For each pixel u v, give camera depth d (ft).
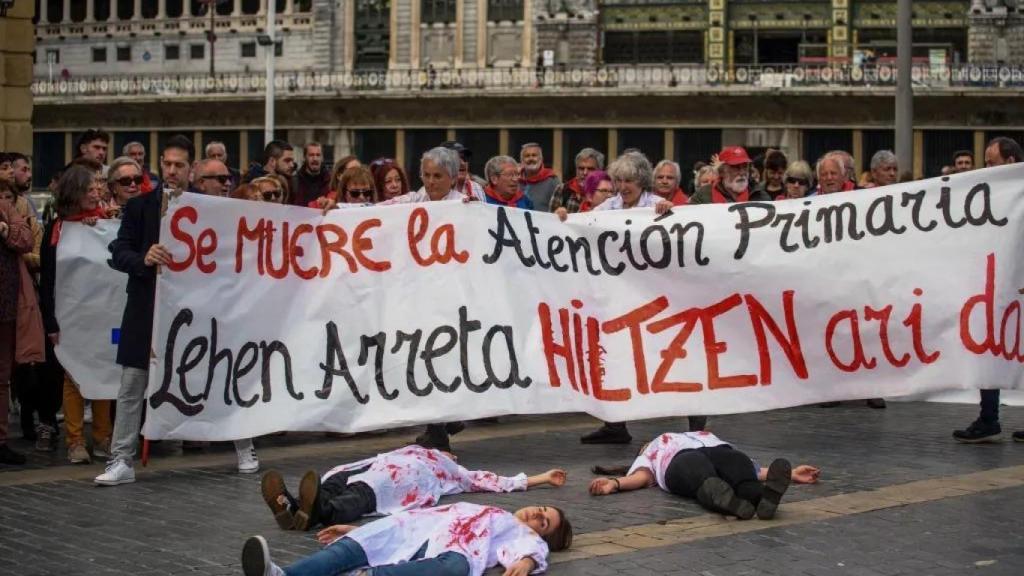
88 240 48.75
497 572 30.12
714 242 47.32
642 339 46.96
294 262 45.29
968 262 47.57
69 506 38.50
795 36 281.33
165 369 43.09
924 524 35.60
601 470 41.93
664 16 288.10
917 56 271.49
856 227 47.62
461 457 46.65
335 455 47.57
